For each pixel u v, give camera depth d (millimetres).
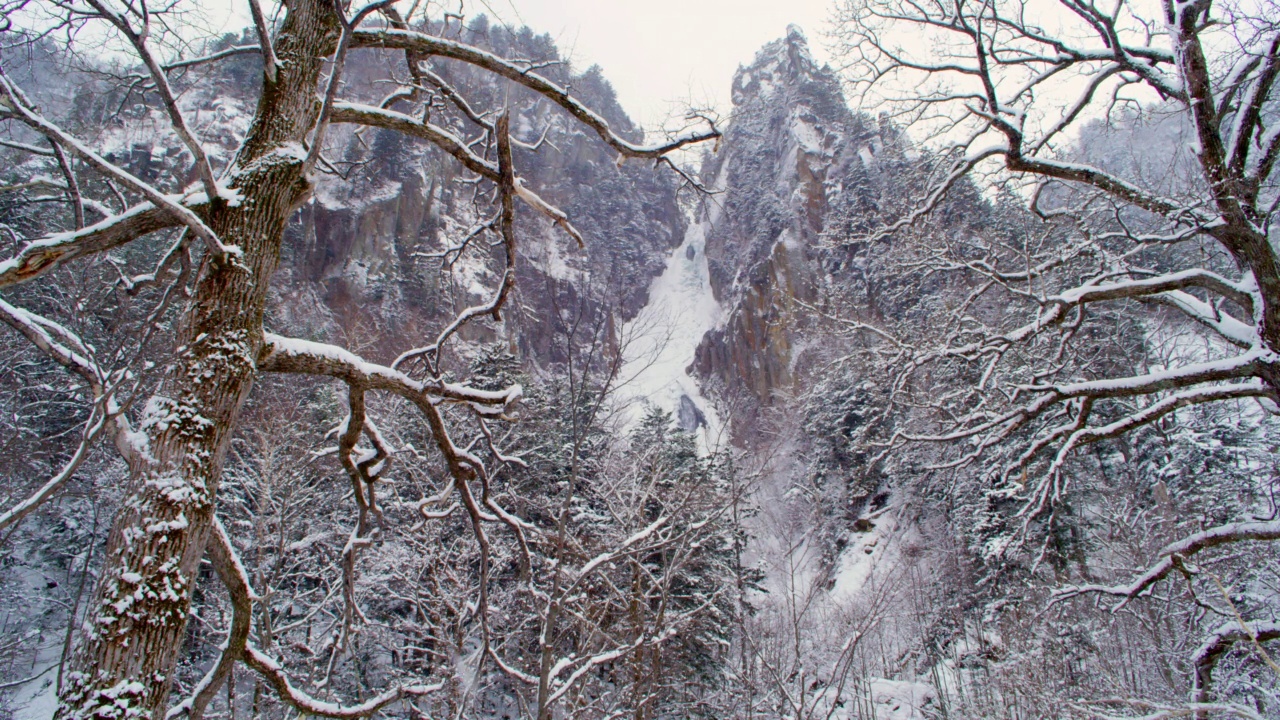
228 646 3576
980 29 7750
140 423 3107
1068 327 9648
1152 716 2943
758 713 11055
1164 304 9062
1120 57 7754
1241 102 7281
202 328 3240
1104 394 7879
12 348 9602
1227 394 7227
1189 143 7273
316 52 4055
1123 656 13648
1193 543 7766
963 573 19094
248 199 3494
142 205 3281
